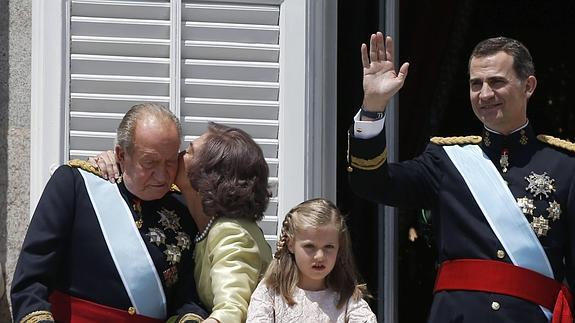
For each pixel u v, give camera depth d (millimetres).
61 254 14641
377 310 18672
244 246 14594
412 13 21219
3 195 16828
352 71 18641
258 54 17234
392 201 15508
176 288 14914
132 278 14625
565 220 14977
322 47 17625
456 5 21609
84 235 14695
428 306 19797
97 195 14812
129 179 14789
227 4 17219
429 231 19766
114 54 17000
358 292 14719
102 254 14648
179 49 17000
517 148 15312
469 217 15078
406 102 21109
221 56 17172
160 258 14750
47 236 14523
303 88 17250
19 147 16875
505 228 14891
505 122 15172
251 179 14805
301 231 14469
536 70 24766
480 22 23438
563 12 24438
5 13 16922
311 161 17422
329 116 17703
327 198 17609
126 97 16938
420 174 15586
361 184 15375
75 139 16844
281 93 17203
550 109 24734
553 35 24641
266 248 15008
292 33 17266
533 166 15195
